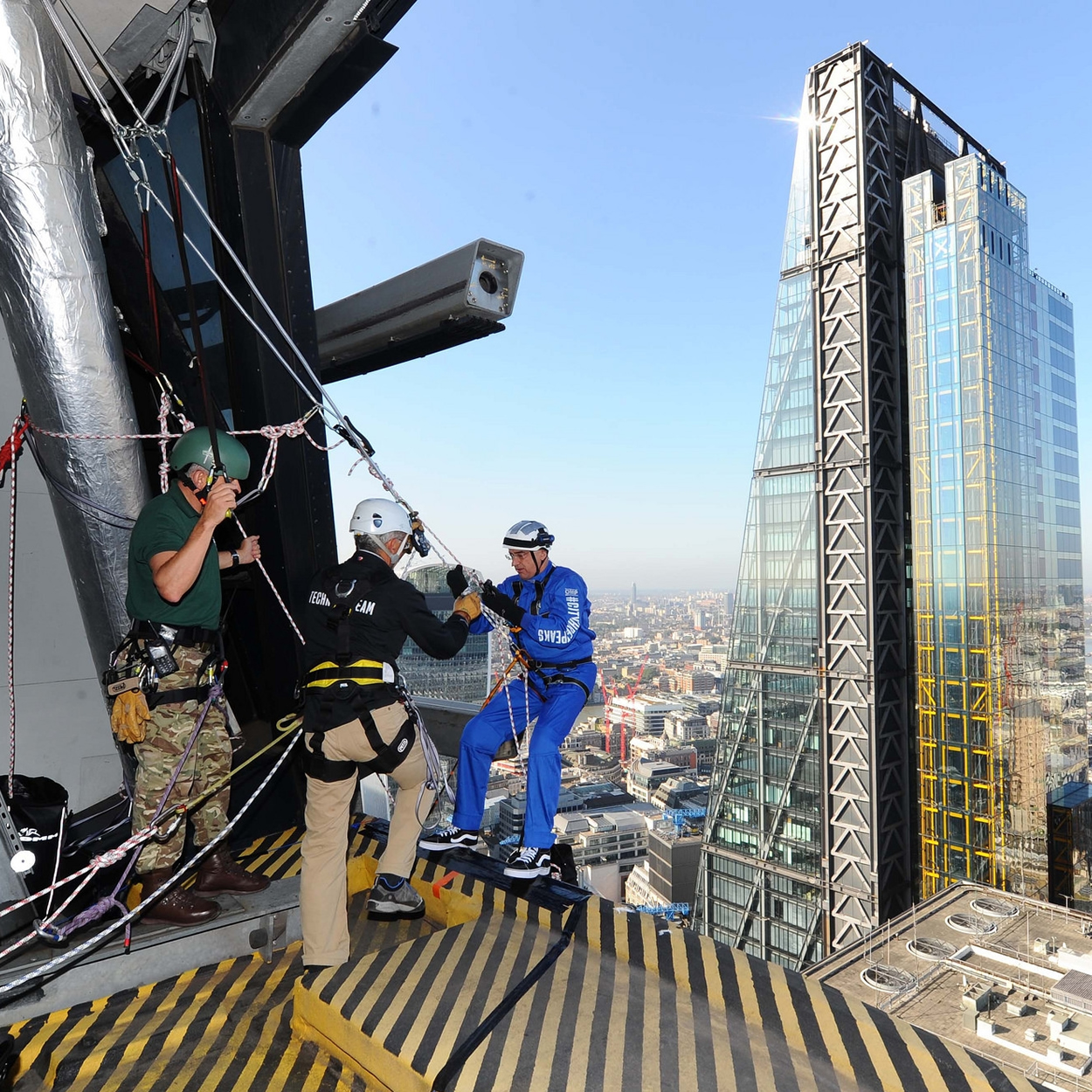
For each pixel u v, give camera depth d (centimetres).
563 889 297
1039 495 9194
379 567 271
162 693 266
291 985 262
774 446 8181
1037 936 4062
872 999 3712
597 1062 196
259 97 343
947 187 7919
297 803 429
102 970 249
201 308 381
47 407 312
